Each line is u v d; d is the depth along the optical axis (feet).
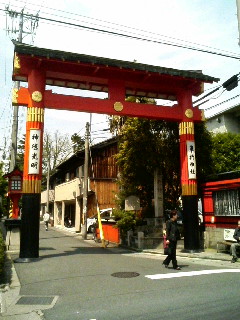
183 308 20.02
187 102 50.80
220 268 34.96
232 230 46.42
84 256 43.34
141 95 56.13
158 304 20.94
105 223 72.49
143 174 62.80
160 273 31.32
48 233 94.17
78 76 47.34
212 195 52.75
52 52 42.86
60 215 136.36
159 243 53.62
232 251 39.58
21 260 38.17
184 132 50.06
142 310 19.76
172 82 51.06
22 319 19.03
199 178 56.70
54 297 23.35
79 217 96.78
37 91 42.63
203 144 57.72
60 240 72.43
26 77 45.29
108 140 90.99
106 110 46.70
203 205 54.90
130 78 49.24
